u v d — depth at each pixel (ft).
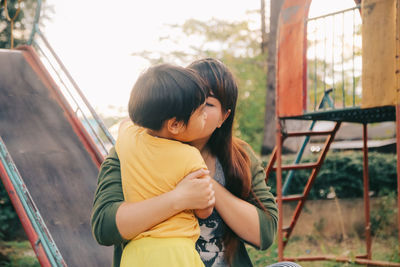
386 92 10.87
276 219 5.01
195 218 4.69
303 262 17.56
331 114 14.39
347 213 24.09
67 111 13.04
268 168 15.76
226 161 5.01
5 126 11.92
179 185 4.40
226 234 4.95
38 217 8.37
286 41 14.61
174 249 4.25
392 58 10.74
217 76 4.73
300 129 36.58
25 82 13.61
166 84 4.20
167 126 4.35
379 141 31.68
